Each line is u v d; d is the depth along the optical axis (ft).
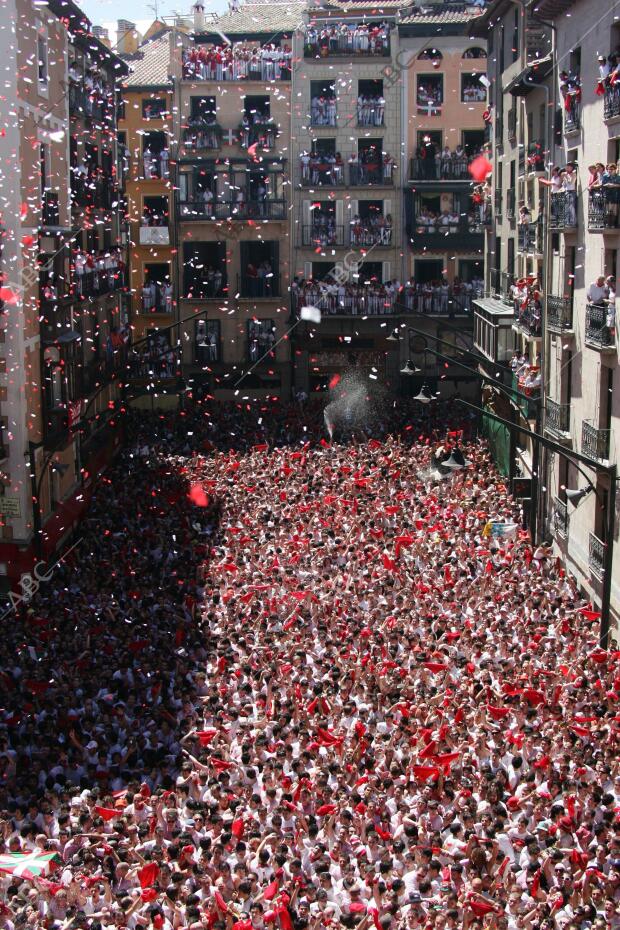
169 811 51.37
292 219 186.50
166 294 184.34
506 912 44.09
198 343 187.11
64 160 126.00
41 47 114.83
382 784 53.72
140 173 185.06
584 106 97.04
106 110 155.43
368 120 185.98
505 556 92.84
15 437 102.99
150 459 137.49
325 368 187.21
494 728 59.16
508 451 125.39
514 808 52.31
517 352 129.49
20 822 53.62
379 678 65.92
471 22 155.84
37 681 70.13
